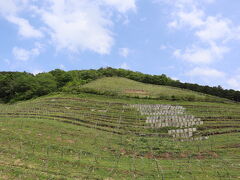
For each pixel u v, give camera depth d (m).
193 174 19.89
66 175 18.11
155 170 20.53
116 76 93.00
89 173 18.84
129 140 30.17
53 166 19.59
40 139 26.69
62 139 27.62
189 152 26.45
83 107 47.19
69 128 32.53
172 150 26.94
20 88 70.00
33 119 35.97
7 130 28.83
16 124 32.06
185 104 52.66
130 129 35.19
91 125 35.72
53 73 92.62
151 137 32.41
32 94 66.31
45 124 33.19
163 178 18.73
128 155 24.77
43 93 66.50
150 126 37.22
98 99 54.88
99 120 38.78
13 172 17.61
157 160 23.69
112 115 42.28
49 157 21.55
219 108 50.22
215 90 70.00
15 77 78.38
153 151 26.45
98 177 18.19
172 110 47.25
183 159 24.31
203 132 34.94
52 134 29.09
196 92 69.94
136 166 21.41
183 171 20.50
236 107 52.91
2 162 19.34
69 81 79.06
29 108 44.94
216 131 35.28
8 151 21.97
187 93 66.75
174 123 38.62
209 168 21.50
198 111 47.09
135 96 58.91
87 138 29.16
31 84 69.06
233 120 41.81
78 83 73.06
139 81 88.19
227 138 32.03
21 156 21.08
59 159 21.20
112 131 33.75
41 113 41.06
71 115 40.28
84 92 59.75
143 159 23.83
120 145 27.84
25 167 18.80
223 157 24.98
